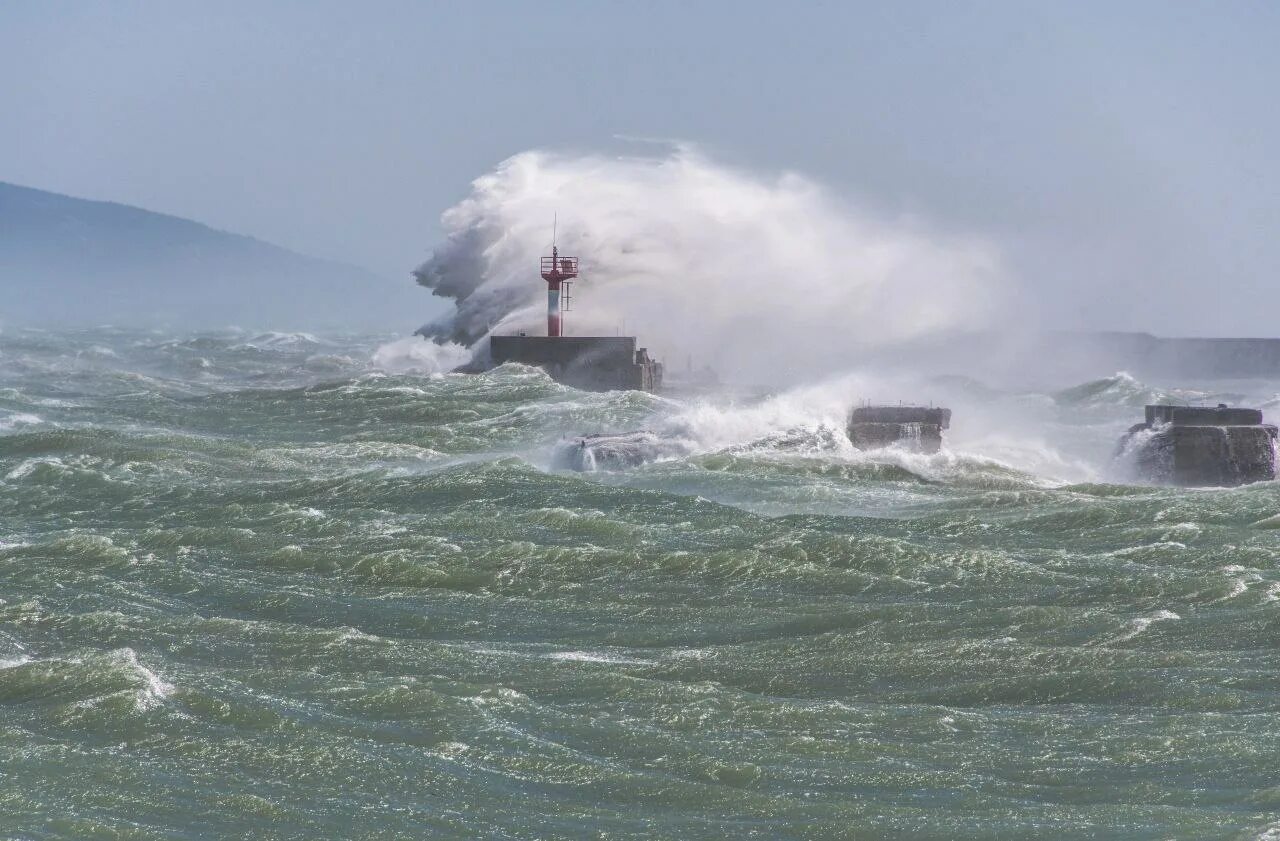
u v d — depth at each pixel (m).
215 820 64.50
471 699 79.94
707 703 81.62
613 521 129.75
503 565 117.06
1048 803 66.94
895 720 78.88
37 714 75.88
